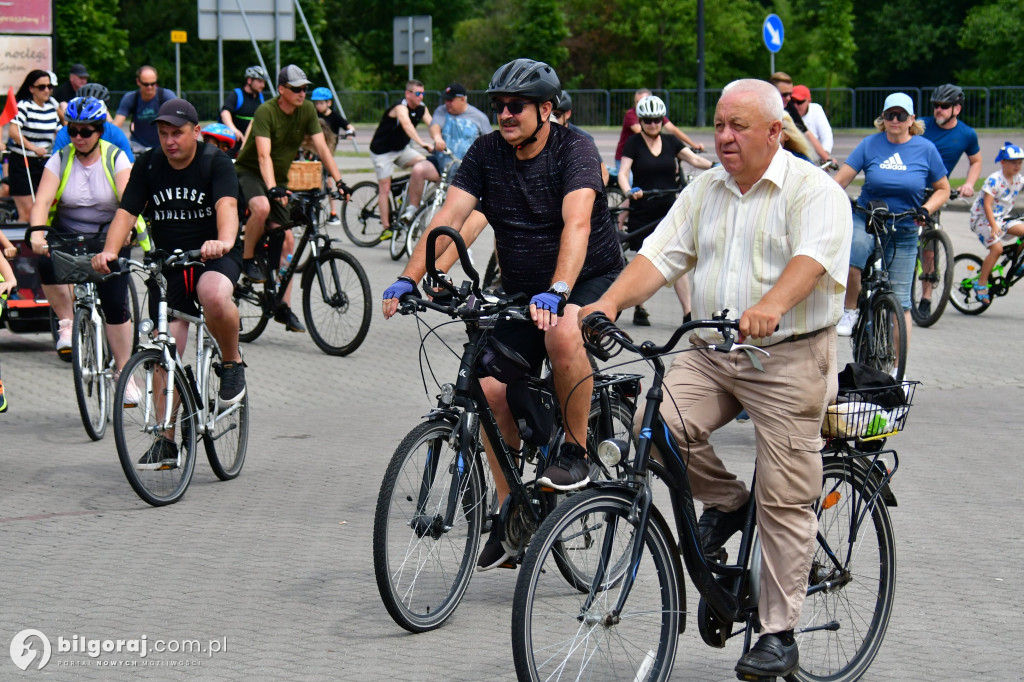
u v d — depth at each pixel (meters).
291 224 11.91
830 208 4.34
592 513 4.34
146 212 7.86
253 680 4.89
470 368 5.33
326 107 20.33
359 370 11.26
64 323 11.26
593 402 5.83
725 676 4.98
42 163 13.97
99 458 8.42
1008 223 14.03
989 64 60.28
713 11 62.34
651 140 13.28
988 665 5.05
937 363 11.66
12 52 18.53
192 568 6.20
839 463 4.85
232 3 25.08
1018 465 8.18
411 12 69.94
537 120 5.46
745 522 4.67
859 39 67.31
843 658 4.94
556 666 4.41
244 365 7.89
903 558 6.36
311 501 7.40
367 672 4.97
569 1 65.38
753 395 4.50
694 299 4.61
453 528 5.48
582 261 5.33
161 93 19.36
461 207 5.63
